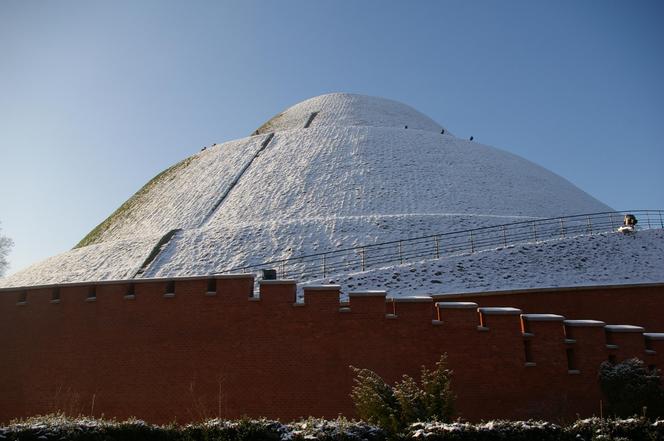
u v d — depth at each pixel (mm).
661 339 13852
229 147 52156
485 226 32000
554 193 42594
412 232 30906
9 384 16281
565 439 9156
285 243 30672
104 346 15578
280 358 14211
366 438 8648
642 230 25688
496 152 50688
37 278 36156
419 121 59969
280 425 9062
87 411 15070
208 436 8844
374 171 41094
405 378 13391
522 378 13555
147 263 31562
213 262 29797
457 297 19750
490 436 8953
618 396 12414
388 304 14875
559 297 19609
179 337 14992
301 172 41844
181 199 43594
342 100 62688
